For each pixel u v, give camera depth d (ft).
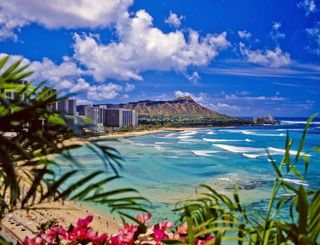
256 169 223.92
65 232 8.26
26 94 5.78
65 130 5.23
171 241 6.54
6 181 5.91
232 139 453.58
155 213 125.49
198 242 7.20
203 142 425.28
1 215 6.61
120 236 8.10
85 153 264.72
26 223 100.83
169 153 314.55
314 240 5.17
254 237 6.03
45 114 5.18
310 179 181.98
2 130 4.90
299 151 6.02
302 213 5.12
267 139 441.27
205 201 6.92
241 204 6.42
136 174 210.79
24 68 5.50
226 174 208.95
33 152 5.46
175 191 164.04
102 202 5.90
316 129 607.37
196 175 207.72
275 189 6.01
